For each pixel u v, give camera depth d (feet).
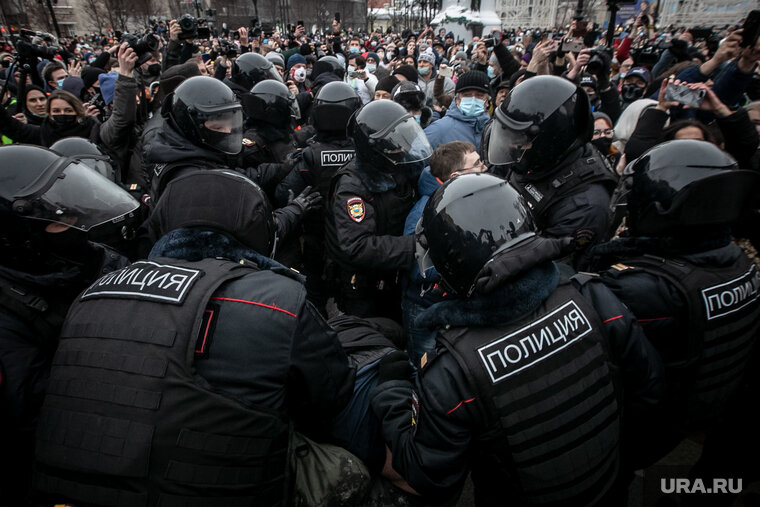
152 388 3.05
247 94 9.86
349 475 4.05
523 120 5.77
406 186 7.34
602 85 12.37
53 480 3.08
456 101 11.38
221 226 3.95
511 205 3.57
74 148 7.16
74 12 100.17
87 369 3.16
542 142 5.76
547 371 3.35
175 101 6.68
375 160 6.83
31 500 3.22
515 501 3.60
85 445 3.01
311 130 12.58
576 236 5.79
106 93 12.14
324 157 8.46
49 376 3.55
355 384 4.57
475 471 3.96
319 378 3.80
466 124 11.07
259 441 3.28
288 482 3.82
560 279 3.84
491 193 3.60
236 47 20.30
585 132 6.00
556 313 3.52
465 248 3.42
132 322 3.26
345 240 6.77
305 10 121.29
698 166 4.16
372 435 4.52
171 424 3.02
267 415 3.31
